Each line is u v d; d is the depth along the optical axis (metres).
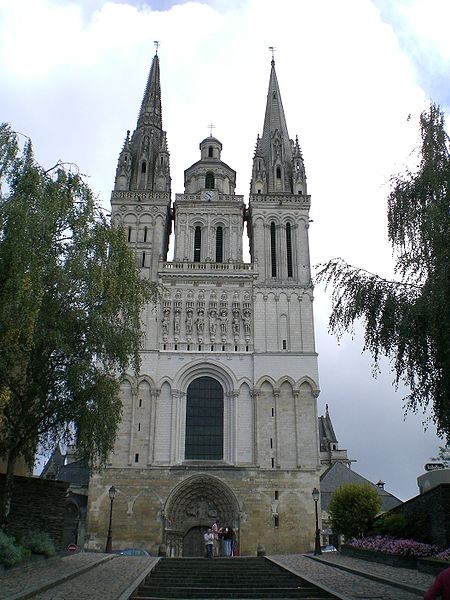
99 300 32.78
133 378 68.25
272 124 88.75
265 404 68.50
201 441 67.69
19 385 31.34
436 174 22.38
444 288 20.27
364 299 23.06
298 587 26.19
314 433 67.25
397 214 23.42
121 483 63.94
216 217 79.69
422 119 24.14
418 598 21.42
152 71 97.19
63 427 34.62
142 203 79.25
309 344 71.44
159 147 86.75
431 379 21.80
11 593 19.16
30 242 27.27
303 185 81.12
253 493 64.25
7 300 25.55
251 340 71.44
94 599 20.03
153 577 29.58
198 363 70.00
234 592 24.97
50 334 29.91
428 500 35.06
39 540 31.22
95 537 61.75
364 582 26.89
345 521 52.97
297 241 77.75
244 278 74.31
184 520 64.62
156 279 74.12
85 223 31.45
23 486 34.78
